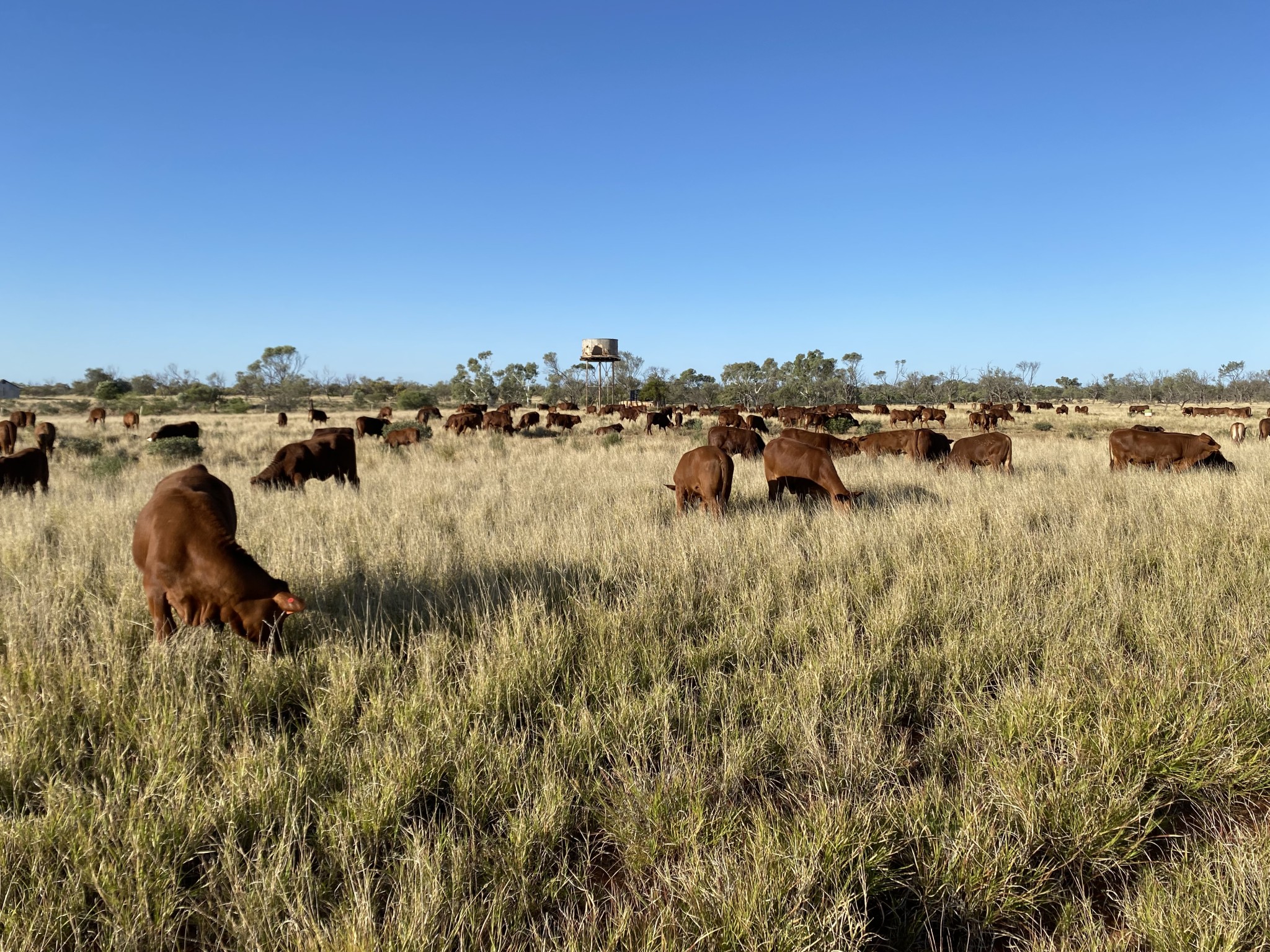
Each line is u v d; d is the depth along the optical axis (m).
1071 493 10.18
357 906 2.32
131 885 2.50
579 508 9.05
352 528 7.95
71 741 3.45
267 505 9.36
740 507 9.79
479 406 42.97
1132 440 14.01
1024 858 2.70
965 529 7.55
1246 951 2.33
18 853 2.62
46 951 2.29
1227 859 2.66
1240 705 3.67
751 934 2.32
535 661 4.34
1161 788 3.16
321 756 3.33
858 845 2.70
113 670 3.94
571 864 2.86
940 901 2.59
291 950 2.27
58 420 42.56
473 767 3.25
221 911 2.45
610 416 48.59
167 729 3.41
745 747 3.48
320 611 5.06
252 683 3.99
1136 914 2.50
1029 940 2.50
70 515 8.32
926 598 5.63
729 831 2.87
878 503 9.55
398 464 17.41
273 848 2.68
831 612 5.26
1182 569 6.03
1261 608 5.10
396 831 2.87
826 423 36.16
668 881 2.56
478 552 6.72
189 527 4.20
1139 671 4.02
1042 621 5.02
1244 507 8.52
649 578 6.08
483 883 2.67
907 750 3.65
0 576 5.75
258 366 89.50
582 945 2.34
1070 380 136.38
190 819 2.81
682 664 4.60
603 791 3.21
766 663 4.53
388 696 3.90
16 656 4.05
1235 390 98.75
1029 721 3.59
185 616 4.24
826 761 3.38
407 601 5.45
